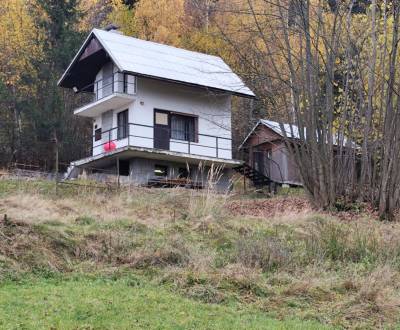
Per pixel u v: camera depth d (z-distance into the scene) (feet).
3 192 52.75
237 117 114.21
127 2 149.59
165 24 130.00
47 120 118.01
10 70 129.49
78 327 22.24
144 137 92.12
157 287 29.48
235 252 35.96
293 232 44.24
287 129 100.63
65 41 126.93
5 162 119.34
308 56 61.05
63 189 58.65
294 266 35.01
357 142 69.36
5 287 26.99
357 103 69.00
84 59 99.45
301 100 64.69
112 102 94.43
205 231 42.47
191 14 125.39
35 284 28.02
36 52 130.31
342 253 37.63
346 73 68.64
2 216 34.27
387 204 58.75
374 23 61.11
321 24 61.93
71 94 132.57
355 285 31.81
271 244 36.11
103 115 101.35
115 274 30.83
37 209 40.04
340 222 49.24
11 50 131.13
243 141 115.24
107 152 91.71
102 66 100.89
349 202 62.64
